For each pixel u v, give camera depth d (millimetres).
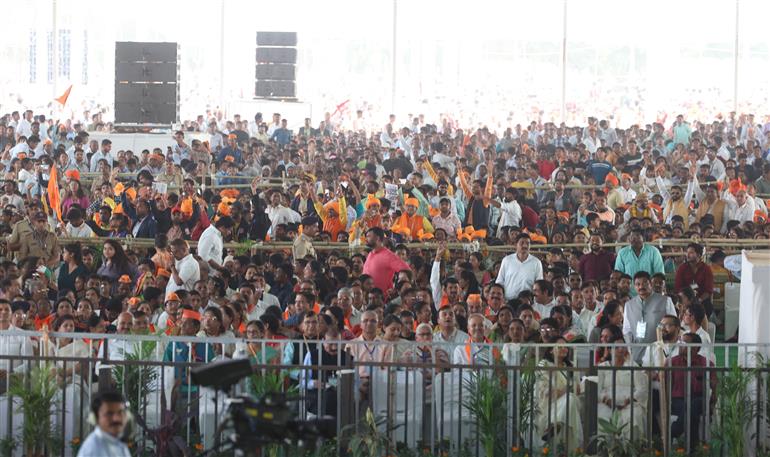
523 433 11008
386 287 15648
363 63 53469
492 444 10703
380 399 11336
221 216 19594
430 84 53969
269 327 12312
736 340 17156
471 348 11484
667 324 12250
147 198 19922
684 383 11320
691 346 11359
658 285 15023
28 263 15906
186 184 19516
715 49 53594
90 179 26984
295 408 10852
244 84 51469
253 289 14195
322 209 20172
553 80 54375
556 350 11383
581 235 19000
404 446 10922
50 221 19609
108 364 10727
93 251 18000
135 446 10773
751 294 12016
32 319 13141
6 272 15367
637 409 11273
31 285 14984
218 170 26828
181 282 15180
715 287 17938
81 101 49719
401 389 11453
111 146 29359
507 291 15562
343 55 53344
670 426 11141
